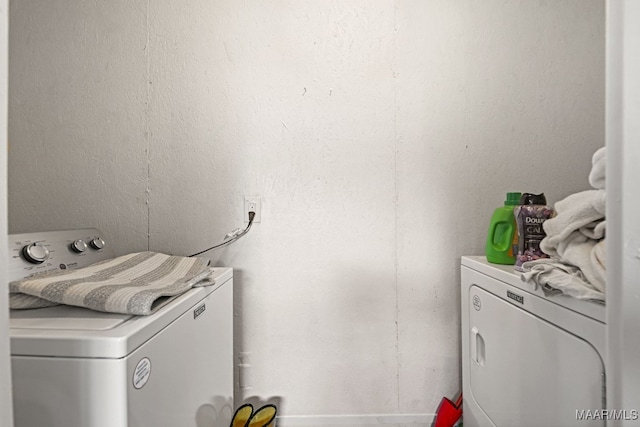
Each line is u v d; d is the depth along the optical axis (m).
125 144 1.56
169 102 1.56
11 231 1.55
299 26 1.56
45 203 1.56
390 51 1.56
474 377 1.38
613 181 0.45
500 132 1.58
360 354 1.59
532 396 1.00
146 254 1.29
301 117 1.56
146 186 1.56
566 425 0.86
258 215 1.57
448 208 1.58
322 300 1.58
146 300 0.80
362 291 1.58
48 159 1.56
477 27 1.57
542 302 0.95
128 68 1.55
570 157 1.58
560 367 0.88
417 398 1.59
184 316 0.95
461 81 1.57
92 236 1.33
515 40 1.57
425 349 1.59
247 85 1.56
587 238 0.95
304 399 1.59
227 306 1.35
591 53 1.57
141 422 0.73
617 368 0.45
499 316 1.18
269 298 1.58
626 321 0.44
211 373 1.17
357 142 1.57
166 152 1.56
